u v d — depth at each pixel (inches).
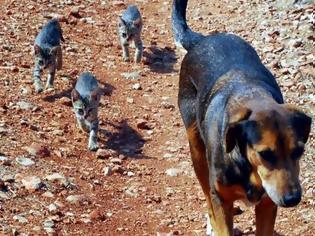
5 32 702.5
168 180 505.7
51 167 499.5
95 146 534.0
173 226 454.6
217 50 414.6
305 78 622.8
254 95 363.3
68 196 469.7
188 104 421.4
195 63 419.5
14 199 456.8
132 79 652.1
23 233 427.2
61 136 544.7
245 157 343.0
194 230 451.8
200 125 396.2
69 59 674.2
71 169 502.6
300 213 465.1
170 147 548.4
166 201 480.7
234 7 778.8
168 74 666.2
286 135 328.8
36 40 613.9
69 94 607.2
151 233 445.7
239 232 448.8
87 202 467.5
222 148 357.4
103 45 711.1
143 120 579.8
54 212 450.6
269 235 377.4
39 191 468.1
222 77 394.6
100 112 590.9
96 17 770.2
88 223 446.9
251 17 751.1
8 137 526.3
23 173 484.1
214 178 366.9
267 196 359.9
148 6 809.5
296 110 337.1
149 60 686.5
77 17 762.2
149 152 541.6
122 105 606.2
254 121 333.1
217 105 375.6
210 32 731.4
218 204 373.4
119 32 686.5
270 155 329.1
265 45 687.7
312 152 522.0
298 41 682.8
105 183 494.0
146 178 506.6
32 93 601.3
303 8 745.0
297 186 327.3
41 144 524.1
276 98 376.2
